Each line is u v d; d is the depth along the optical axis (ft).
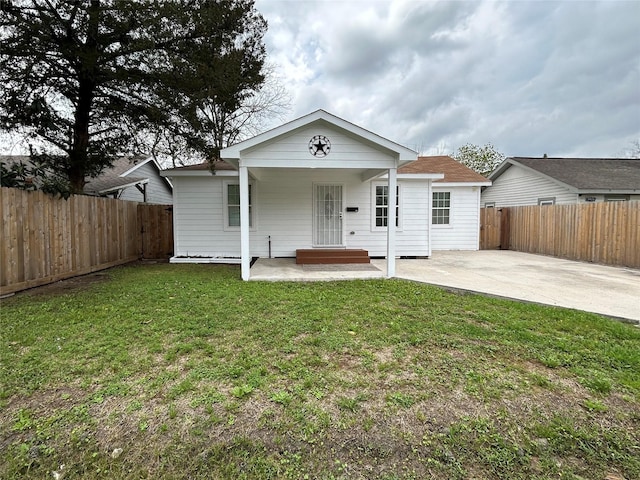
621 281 23.03
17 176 20.59
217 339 12.26
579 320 14.25
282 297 18.42
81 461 6.63
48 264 22.25
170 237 38.52
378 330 13.23
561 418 7.74
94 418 7.72
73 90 29.63
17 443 7.02
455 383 9.19
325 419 7.64
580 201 41.83
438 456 6.68
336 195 34.17
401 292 19.53
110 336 12.43
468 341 12.07
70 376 9.48
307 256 30.86
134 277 24.98
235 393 8.59
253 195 33.71
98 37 25.91
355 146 23.82
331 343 11.80
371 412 7.95
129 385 9.02
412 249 35.32
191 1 28.71
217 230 34.37
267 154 23.49
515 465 6.46
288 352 11.12
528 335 12.49
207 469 6.43
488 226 45.73
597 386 8.96
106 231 29.73
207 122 33.14
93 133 32.71
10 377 9.37
